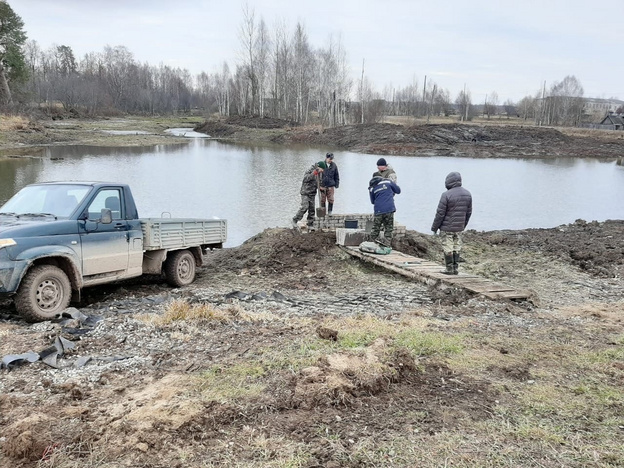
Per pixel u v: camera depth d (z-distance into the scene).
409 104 111.56
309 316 7.29
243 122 69.62
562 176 33.22
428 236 13.60
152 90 117.12
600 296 9.05
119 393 4.44
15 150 40.97
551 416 4.17
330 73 73.88
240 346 5.61
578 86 107.44
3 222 7.34
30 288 6.85
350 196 22.20
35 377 4.82
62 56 124.62
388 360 4.93
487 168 37.50
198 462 3.36
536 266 11.42
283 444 3.58
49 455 3.40
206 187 23.12
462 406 4.28
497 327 6.67
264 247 11.88
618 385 4.82
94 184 8.18
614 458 3.53
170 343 5.80
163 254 9.19
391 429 3.84
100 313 7.33
